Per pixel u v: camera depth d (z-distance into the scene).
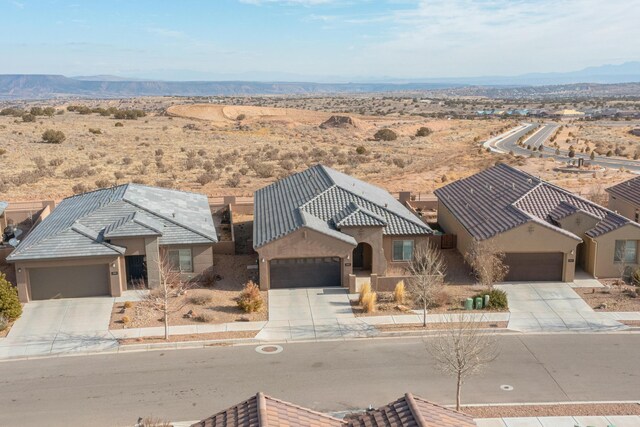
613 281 32.91
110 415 20.17
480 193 41.09
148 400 21.09
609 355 24.52
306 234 31.16
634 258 33.31
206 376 22.81
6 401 21.05
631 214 42.88
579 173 67.94
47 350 25.02
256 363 23.86
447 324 27.41
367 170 69.06
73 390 21.80
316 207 35.34
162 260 31.81
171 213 35.50
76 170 62.31
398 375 22.86
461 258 37.06
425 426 12.60
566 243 32.34
